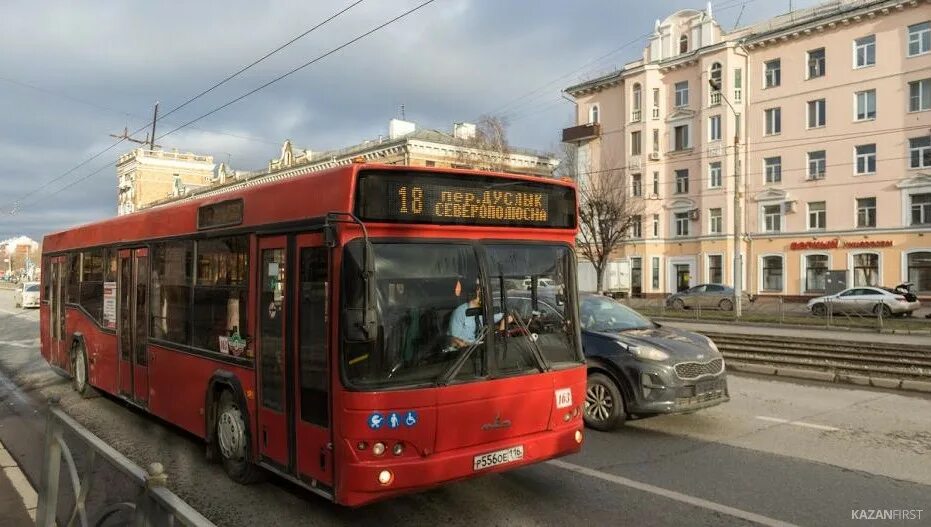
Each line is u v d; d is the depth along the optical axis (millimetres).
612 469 6332
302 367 4941
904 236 35781
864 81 37281
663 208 46688
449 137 46438
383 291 4539
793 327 24406
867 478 6000
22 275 103688
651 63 46594
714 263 43656
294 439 5039
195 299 6715
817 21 38594
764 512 5203
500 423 4852
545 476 6129
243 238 5844
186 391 6840
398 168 4707
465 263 4930
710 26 44250
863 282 37375
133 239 8336
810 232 39375
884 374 11188
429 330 4668
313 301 4844
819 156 39250
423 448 4496
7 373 13203
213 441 6383
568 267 5621
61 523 4164
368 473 4332
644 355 7551
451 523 5047
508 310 5086
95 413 9023
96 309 9578
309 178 5000
